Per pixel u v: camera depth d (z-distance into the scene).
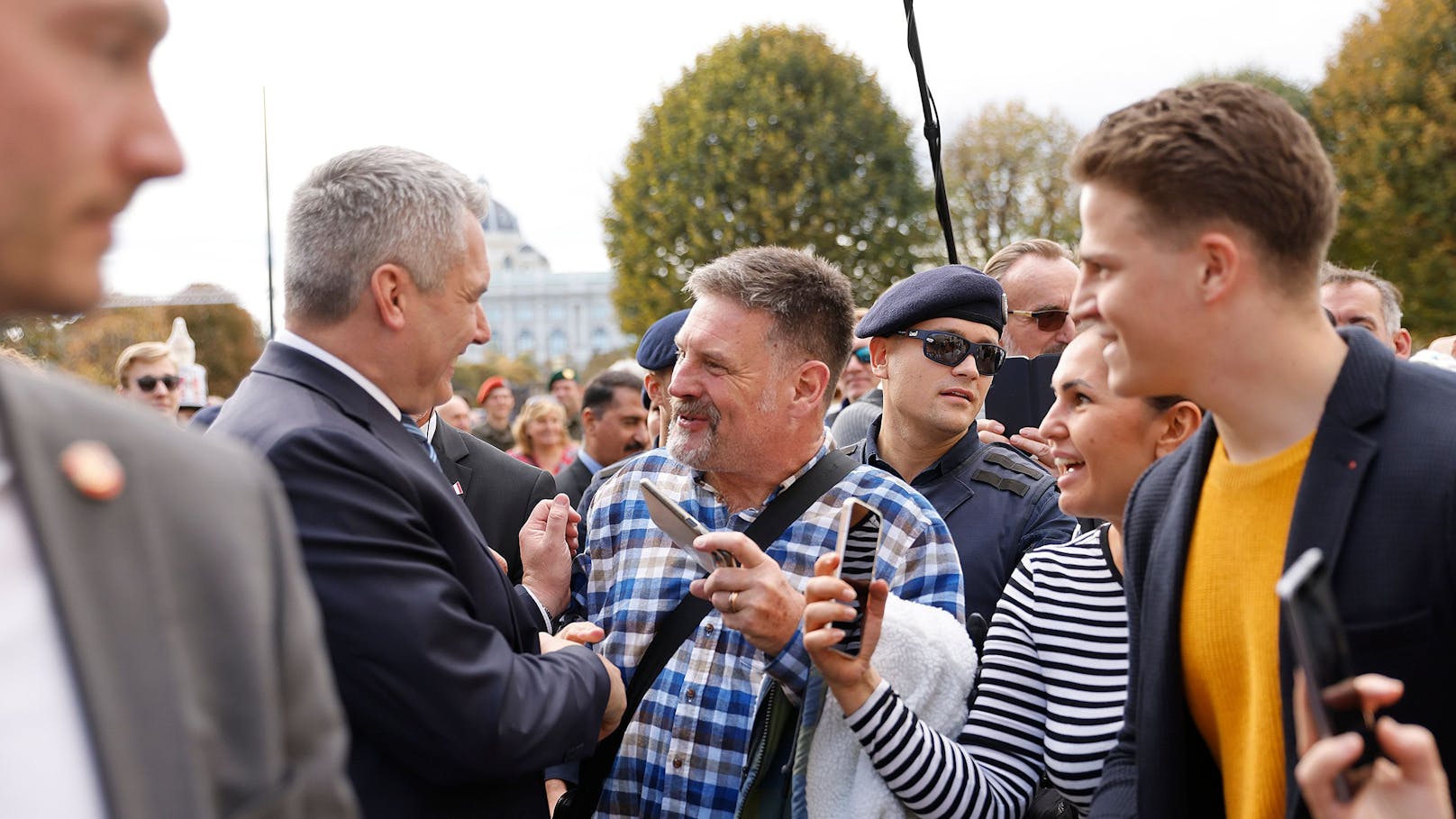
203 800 1.04
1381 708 1.37
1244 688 1.59
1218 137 1.44
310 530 1.99
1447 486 1.36
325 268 2.17
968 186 34.72
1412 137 23.31
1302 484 1.45
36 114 0.98
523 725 2.07
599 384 5.83
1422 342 23.53
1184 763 1.67
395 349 2.20
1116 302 1.51
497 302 96.69
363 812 2.01
